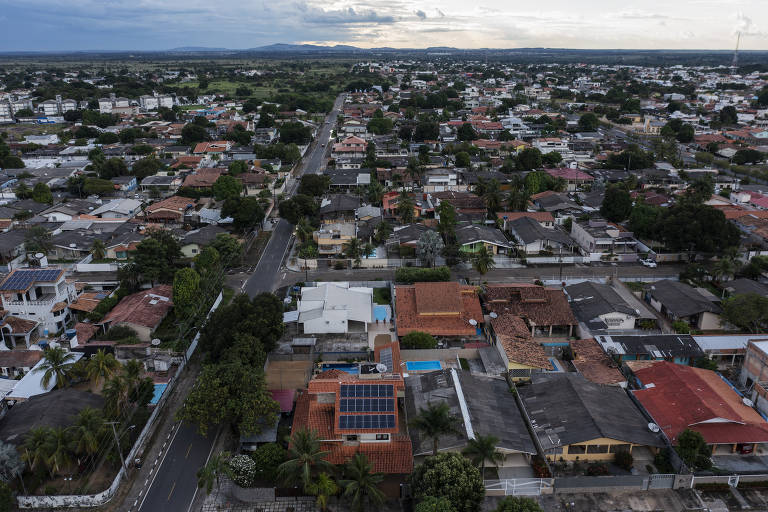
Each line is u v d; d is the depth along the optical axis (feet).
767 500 183.93
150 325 286.87
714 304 298.56
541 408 217.56
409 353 268.82
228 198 442.09
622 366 250.16
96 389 244.42
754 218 422.82
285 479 183.42
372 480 172.76
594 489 188.24
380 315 309.22
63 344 272.92
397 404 213.25
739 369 259.80
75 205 480.23
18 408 215.51
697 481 188.65
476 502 168.04
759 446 205.57
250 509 184.03
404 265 380.99
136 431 216.33
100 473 197.06
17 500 181.57
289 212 442.91
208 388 206.28
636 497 185.88
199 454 208.85
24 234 399.44
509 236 434.30
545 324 288.71
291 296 335.47
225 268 376.07
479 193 507.30
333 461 191.01
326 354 273.75
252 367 232.73
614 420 206.80
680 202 431.02
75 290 315.58
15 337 277.64
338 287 324.60
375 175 597.11
